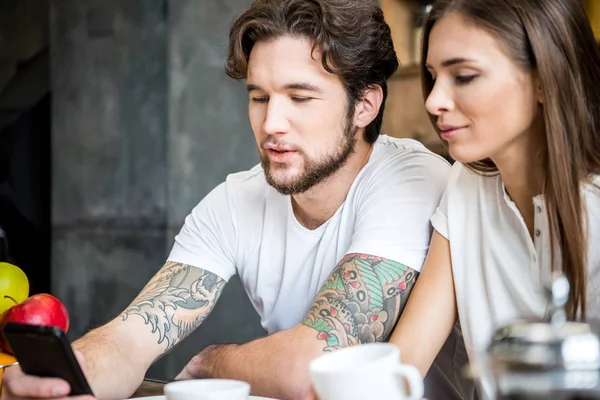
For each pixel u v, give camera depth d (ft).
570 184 4.03
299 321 5.89
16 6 14.21
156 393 4.93
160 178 12.23
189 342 12.13
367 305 5.00
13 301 5.48
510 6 3.86
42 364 3.56
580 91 4.00
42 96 13.33
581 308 4.12
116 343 5.05
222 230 6.11
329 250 5.68
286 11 5.17
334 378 2.99
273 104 5.20
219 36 11.87
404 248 5.20
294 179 5.31
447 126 4.04
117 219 12.49
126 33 12.26
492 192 4.69
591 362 2.37
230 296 12.09
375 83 5.59
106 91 12.43
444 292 4.86
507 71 3.90
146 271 12.31
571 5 4.00
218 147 12.05
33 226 13.25
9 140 13.20
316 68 5.19
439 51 3.96
